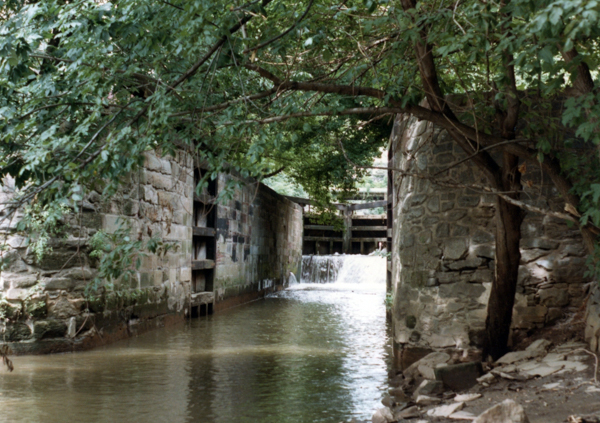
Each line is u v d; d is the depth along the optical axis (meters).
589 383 5.12
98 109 5.20
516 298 7.45
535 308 7.41
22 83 5.76
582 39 3.78
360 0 6.13
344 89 5.70
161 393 6.38
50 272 8.58
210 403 6.01
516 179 6.30
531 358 6.45
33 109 5.66
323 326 12.12
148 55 5.73
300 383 6.93
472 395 5.50
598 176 5.35
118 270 6.69
